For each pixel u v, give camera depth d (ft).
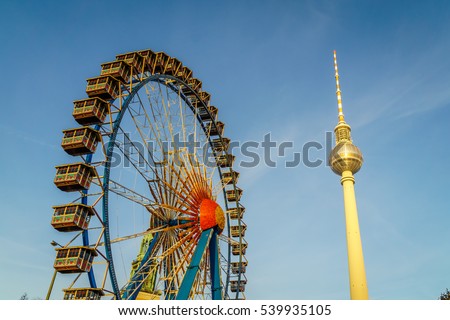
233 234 240.73
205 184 197.77
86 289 135.64
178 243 172.65
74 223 139.95
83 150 153.38
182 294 159.53
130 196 160.35
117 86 171.63
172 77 203.00
